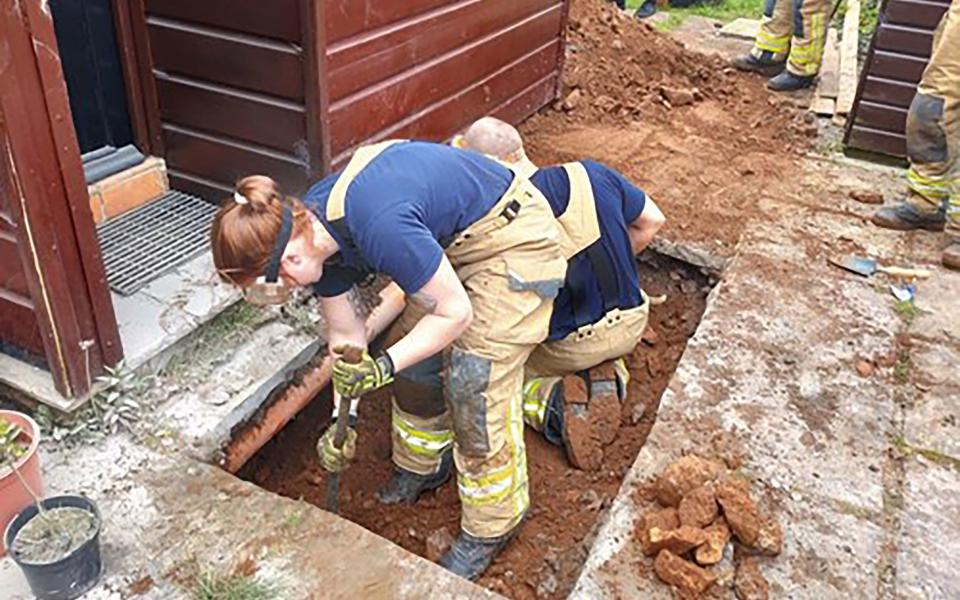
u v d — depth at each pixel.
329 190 1.94
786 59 6.07
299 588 2.13
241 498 2.37
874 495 2.51
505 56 4.45
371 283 2.53
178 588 2.12
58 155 2.22
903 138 4.61
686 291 3.80
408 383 2.67
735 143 4.97
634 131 5.07
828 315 3.34
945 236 3.86
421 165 2.04
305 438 3.09
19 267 2.35
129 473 2.43
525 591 2.56
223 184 3.45
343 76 3.14
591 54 5.87
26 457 2.17
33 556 2.00
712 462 2.49
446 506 2.92
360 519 2.86
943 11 4.21
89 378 2.52
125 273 3.05
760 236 3.88
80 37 3.12
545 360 3.07
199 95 3.27
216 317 2.94
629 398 3.34
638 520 2.38
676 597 2.17
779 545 2.28
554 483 2.96
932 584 2.23
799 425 2.76
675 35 7.36
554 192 2.86
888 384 2.98
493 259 2.27
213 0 3.02
